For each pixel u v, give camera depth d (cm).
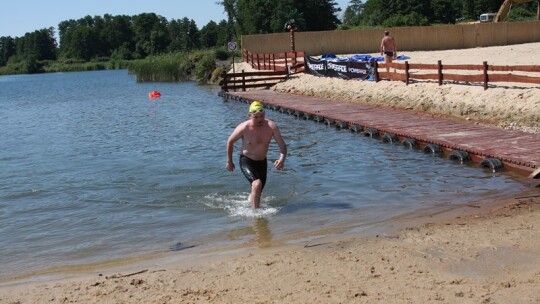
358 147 1460
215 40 13650
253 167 928
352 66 2688
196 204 970
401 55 3888
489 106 1705
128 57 15438
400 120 1745
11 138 2022
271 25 8412
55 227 889
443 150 1302
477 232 726
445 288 548
